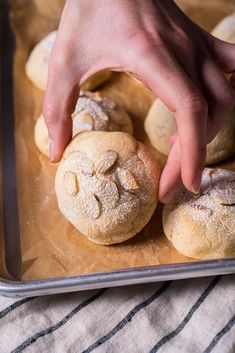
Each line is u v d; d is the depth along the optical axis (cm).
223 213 35
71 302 34
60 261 35
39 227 37
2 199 38
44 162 41
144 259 35
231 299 34
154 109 42
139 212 35
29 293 32
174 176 32
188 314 33
